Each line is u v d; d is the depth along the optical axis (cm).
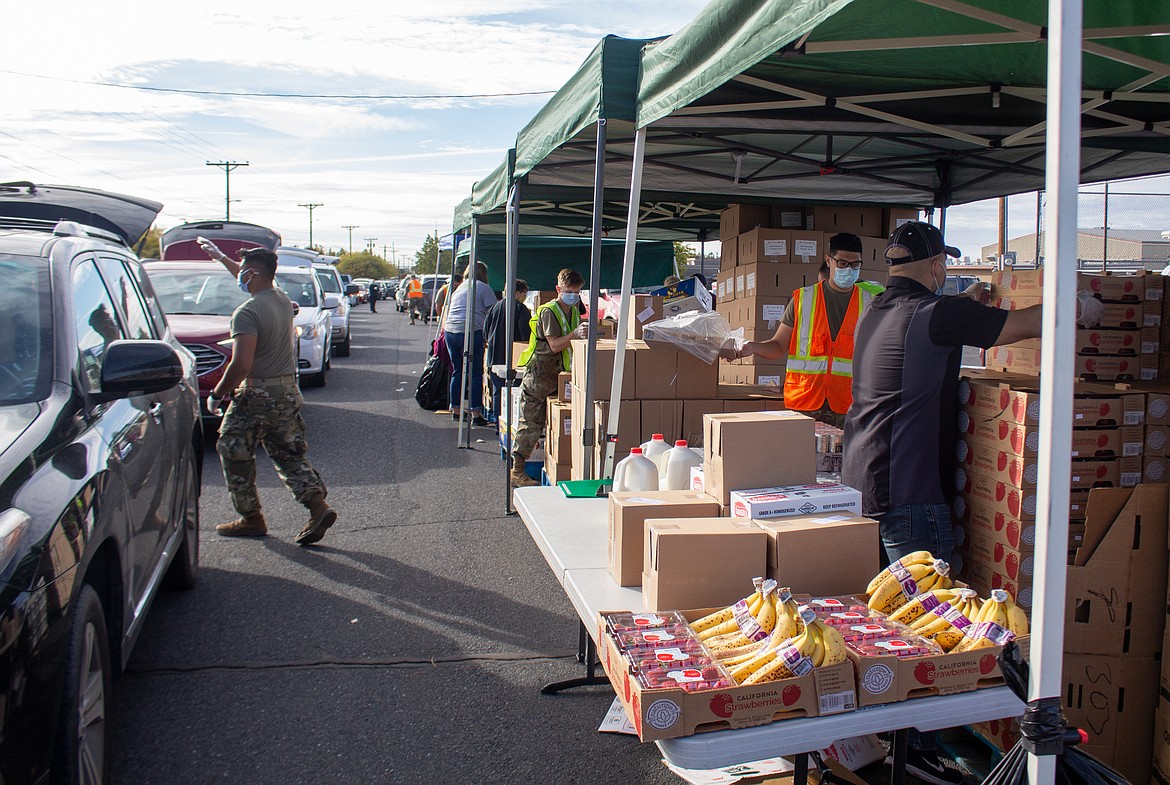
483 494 761
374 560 579
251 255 576
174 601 500
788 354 543
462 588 530
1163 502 284
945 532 314
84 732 258
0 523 227
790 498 285
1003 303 387
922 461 313
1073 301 188
